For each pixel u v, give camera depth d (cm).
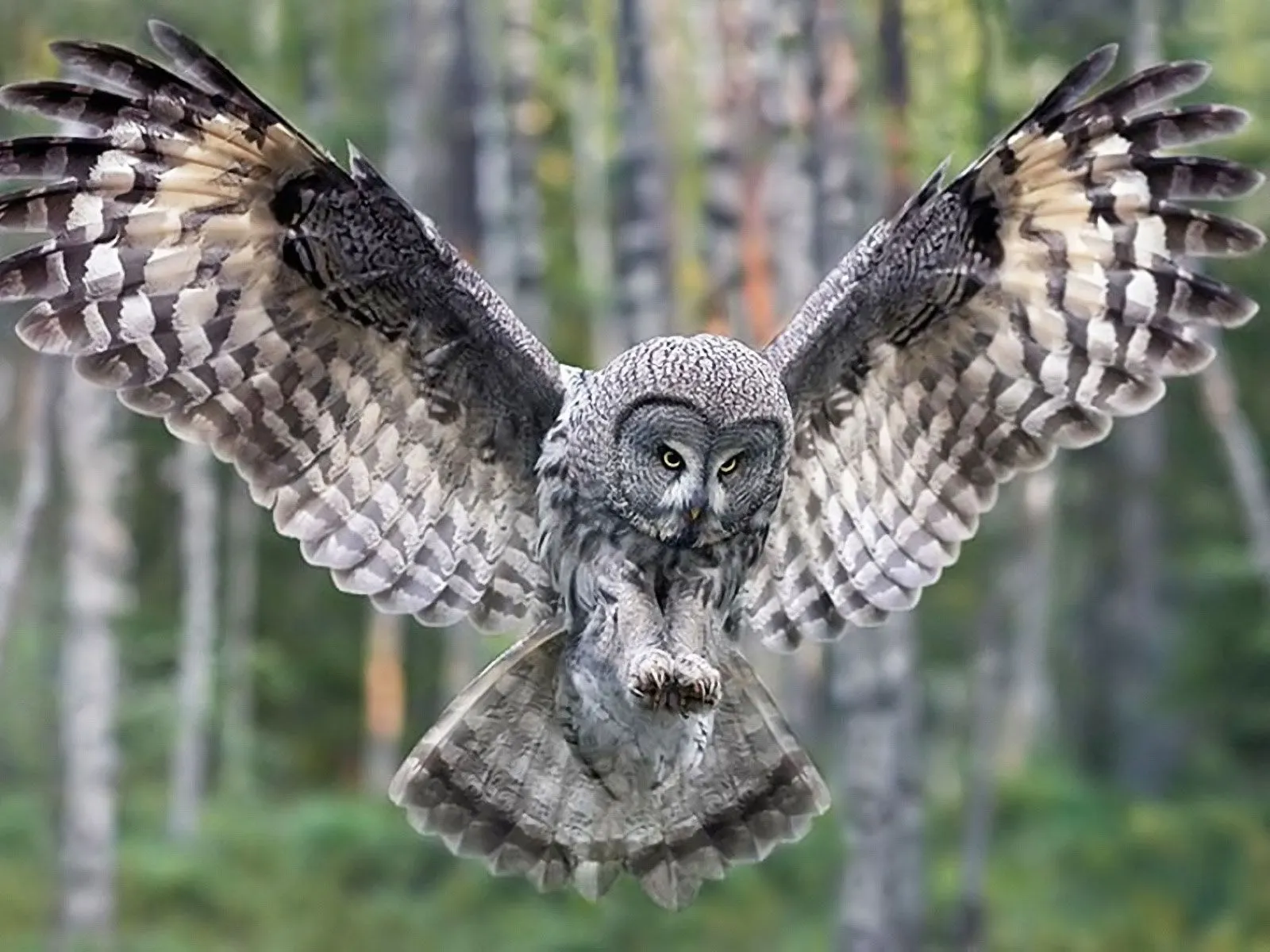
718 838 691
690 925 1861
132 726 2531
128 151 625
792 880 1897
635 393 653
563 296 2352
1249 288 1919
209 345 648
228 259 643
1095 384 712
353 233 648
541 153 2261
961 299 709
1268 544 1900
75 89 616
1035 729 2553
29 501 1838
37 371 1889
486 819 684
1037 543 2295
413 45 2091
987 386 718
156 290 639
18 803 2314
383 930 2023
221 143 627
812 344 699
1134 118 691
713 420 646
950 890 2045
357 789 2677
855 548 725
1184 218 700
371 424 673
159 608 2800
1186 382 2228
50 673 2398
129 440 2445
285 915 2067
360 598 2889
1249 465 1911
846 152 1437
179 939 2019
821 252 1442
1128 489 2377
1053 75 1531
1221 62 1698
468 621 690
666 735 670
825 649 2081
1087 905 2072
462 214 2144
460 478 688
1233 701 2355
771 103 1588
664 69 1681
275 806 2467
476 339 672
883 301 701
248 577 2688
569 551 673
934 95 1322
